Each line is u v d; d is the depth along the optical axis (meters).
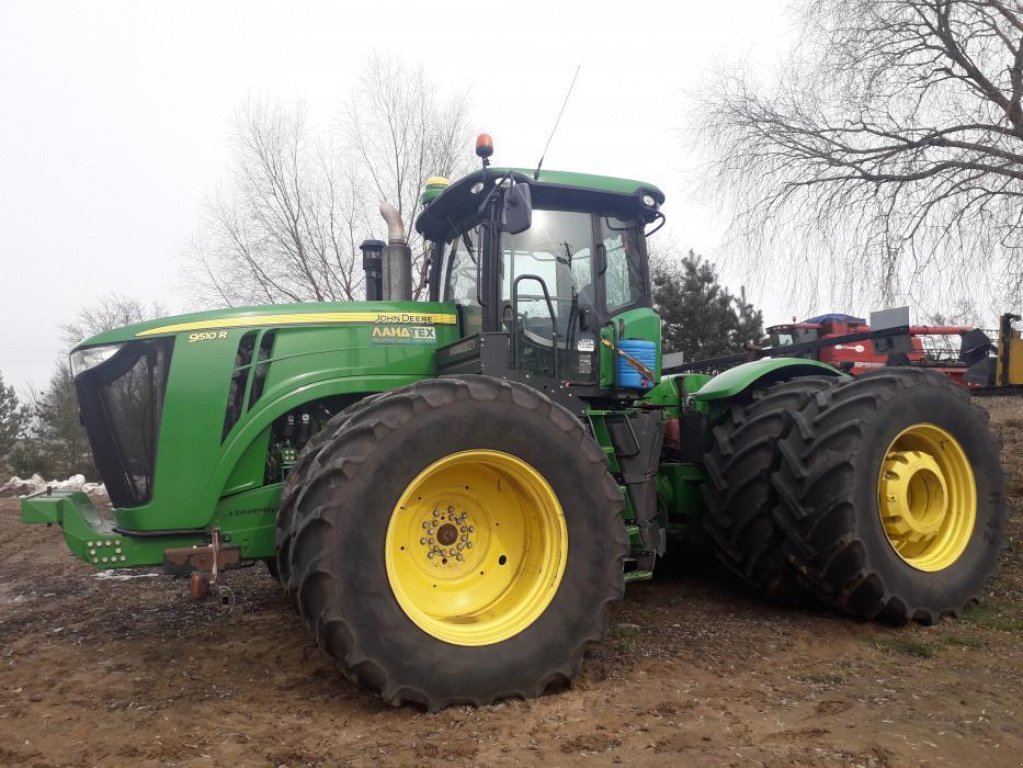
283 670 3.83
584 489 3.61
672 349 22.89
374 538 3.21
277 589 5.72
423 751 2.81
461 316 4.54
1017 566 5.35
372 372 4.22
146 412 3.92
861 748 2.77
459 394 3.46
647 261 4.93
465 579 3.65
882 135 9.45
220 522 3.89
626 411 4.59
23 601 5.74
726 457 4.82
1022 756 2.72
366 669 3.13
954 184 8.91
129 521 3.81
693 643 4.12
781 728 2.97
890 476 4.49
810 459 4.34
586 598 3.53
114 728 3.12
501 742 2.89
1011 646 4.00
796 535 4.39
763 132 10.23
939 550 4.62
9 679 3.81
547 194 4.60
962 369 13.34
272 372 4.04
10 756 2.86
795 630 4.33
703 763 2.68
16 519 10.29
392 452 3.28
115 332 4.04
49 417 22.31
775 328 16.38
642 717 3.11
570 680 3.46
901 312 7.28
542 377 4.21
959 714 3.08
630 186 4.75
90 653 4.23
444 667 3.22
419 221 5.20
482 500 3.72
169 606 5.29
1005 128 8.87
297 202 17.86
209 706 3.34
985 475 4.74
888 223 9.27
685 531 5.32
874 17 9.45
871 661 3.79
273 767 2.73
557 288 4.56
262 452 4.00
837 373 5.43
